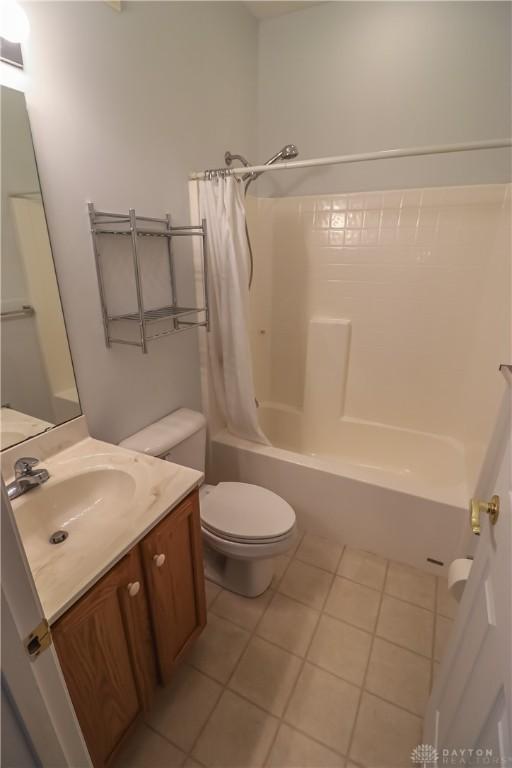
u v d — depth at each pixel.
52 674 0.59
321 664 1.43
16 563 0.50
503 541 0.72
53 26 1.06
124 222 1.38
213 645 1.50
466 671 0.83
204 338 1.95
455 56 1.81
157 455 1.53
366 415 2.52
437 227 2.04
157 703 1.31
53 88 1.09
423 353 2.27
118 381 1.51
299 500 2.02
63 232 1.20
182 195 1.69
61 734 0.63
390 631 1.55
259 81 2.23
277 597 1.70
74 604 0.83
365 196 2.14
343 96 2.07
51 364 1.24
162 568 1.10
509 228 1.81
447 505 1.67
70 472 1.17
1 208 1.04
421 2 1.80
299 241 2.37
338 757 1.17
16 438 1.18
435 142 1.96
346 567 1.85
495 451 1.43
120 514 1.03
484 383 1.89
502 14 1.70
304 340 2.56
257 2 1.95
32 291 1.15
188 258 1.78
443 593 1.72
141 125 1.42
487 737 0.63
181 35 1.55
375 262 2.22
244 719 1.26
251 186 2.31
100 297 1.35
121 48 1.29
